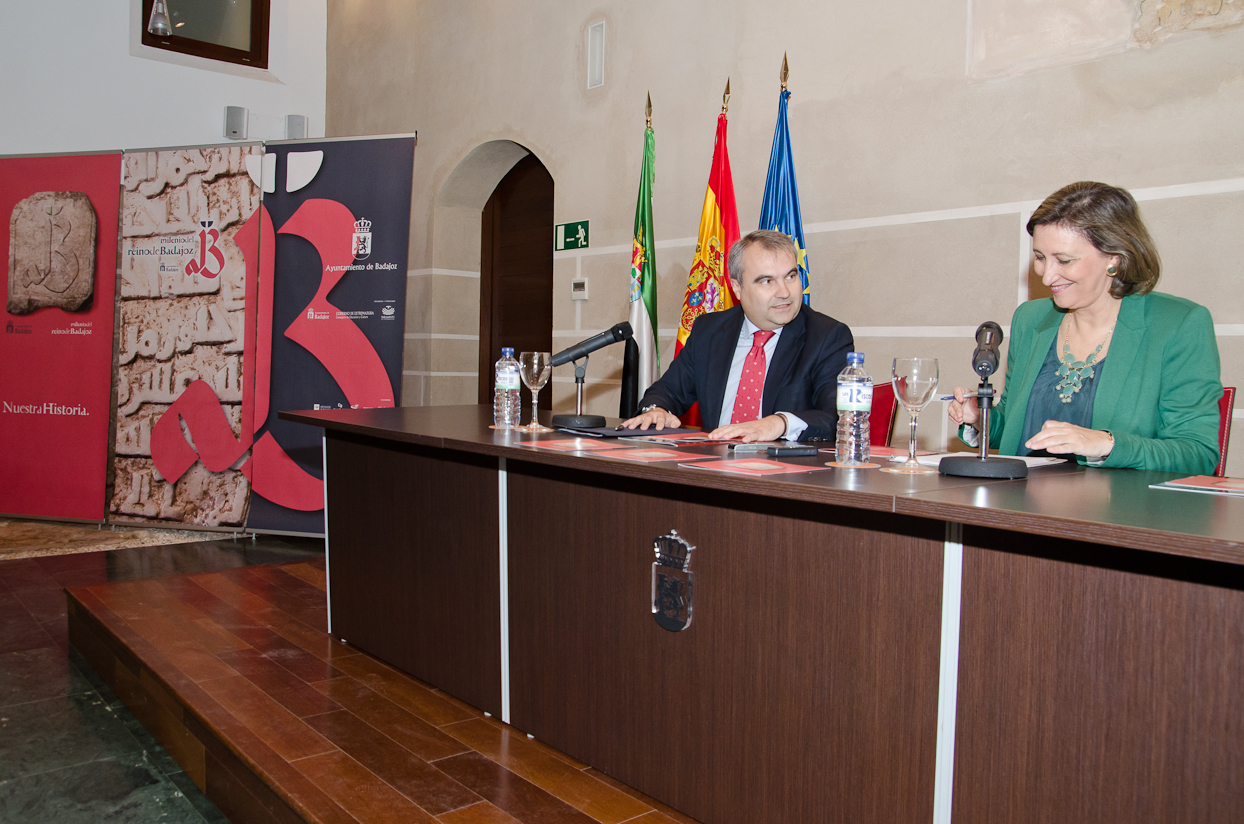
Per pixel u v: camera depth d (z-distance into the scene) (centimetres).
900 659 133
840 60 314
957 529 126
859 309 312
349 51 563
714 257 333
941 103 287
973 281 281
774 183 315
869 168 307
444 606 230
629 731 179
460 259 518
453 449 218
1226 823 103
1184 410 174
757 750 154
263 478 452
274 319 452
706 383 270
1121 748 111
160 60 530
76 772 219
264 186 452
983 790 125
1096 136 253
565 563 192
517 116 451
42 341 482
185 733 220
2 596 357
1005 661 122
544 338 493
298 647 267
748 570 154
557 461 174
